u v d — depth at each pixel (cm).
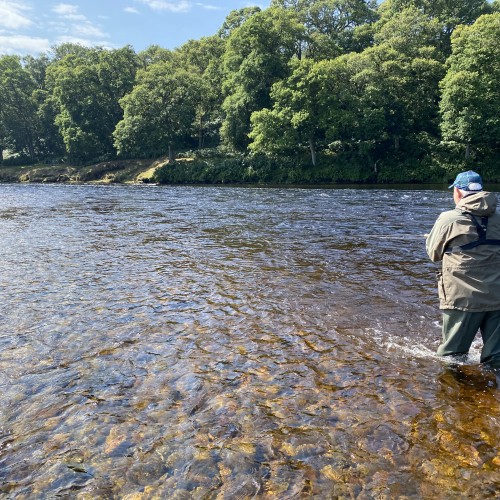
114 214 1789
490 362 430
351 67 4781
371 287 714
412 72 4881
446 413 353
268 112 4716
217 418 354
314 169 4872
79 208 2050
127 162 6097
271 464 299
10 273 825
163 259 941
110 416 359
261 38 5319
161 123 5519
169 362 455
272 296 674
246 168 5128
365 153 4606
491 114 4125
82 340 514
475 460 297
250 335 524
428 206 1927
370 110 4547
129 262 914
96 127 6475
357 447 314
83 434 336
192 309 621
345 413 356
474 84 4047
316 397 382
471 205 416
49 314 604
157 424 347
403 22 5266
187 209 1959
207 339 514
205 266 873
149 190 3516
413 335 517
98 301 659
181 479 286
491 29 4219
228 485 280
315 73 4506
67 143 6172
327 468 293
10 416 362
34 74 8125
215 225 1434
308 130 4788
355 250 1005
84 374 432
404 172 4559
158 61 7038
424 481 279
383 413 355
